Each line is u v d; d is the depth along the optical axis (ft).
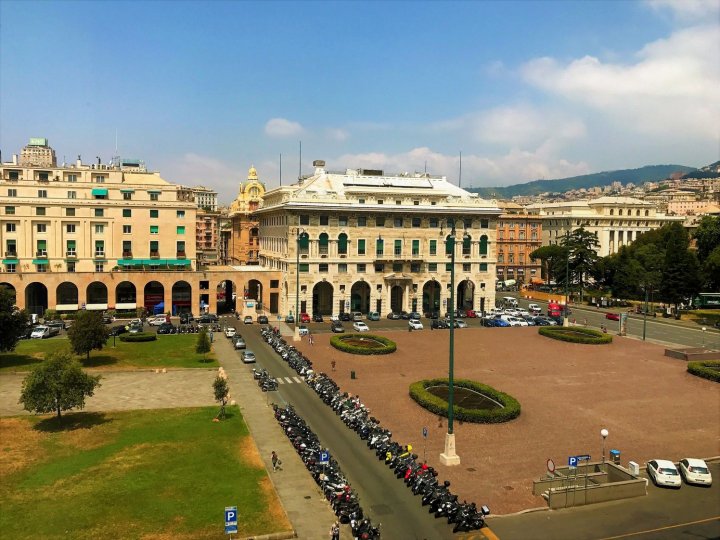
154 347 306.55
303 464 158.61
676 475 153.07
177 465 154.71
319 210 406.41
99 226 410.31
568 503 140.26
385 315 429.79
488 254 453.99
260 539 118.73
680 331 396.78
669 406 220.43
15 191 393.09
